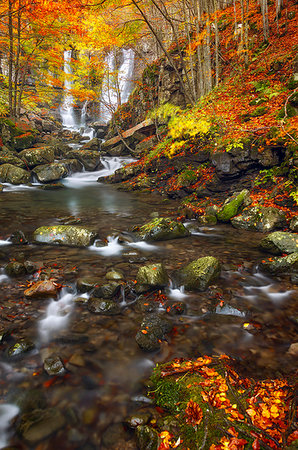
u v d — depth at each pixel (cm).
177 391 220
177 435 184
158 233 624
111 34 1288
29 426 197
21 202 991
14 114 1823
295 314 340
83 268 464
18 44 1666
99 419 204
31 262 456
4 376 242
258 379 237
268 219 680
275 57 1216
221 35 1647
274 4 1605
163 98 1712
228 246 587
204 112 1107
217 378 233
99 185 1380
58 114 2980
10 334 296
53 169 1402
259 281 427
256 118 912
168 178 1163
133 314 341
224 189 923
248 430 179
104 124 2681
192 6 1527
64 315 336
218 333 305
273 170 814
